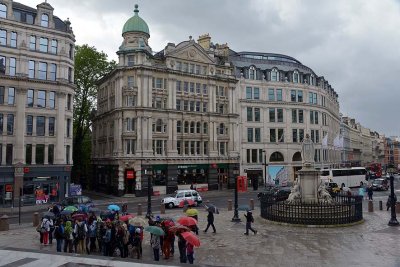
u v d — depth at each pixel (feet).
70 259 43.65
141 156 183.73
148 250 65.72
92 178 229.04
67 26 169.17
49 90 160.86
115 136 191.21
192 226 60.64
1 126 149.07
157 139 190.70
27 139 154.61
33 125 156.25
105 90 214.48
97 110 228.63
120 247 58.65
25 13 158.61
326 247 65.46
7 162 149.89
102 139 214.07
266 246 66.74
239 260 58.08
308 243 68.33
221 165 213.66
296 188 94.89
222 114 215.31
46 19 162.91
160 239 62.80
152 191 185.06
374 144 596.70
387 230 79.77
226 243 69.46
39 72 159.43
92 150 233.35
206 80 212.02
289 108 246.27
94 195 191.01
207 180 207.62
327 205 84.23
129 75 189.37
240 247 66.28
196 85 208.23
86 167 233.55
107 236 59.31
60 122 162.40
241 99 233.14
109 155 201.77
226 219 98.78
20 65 153.58
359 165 451.94
